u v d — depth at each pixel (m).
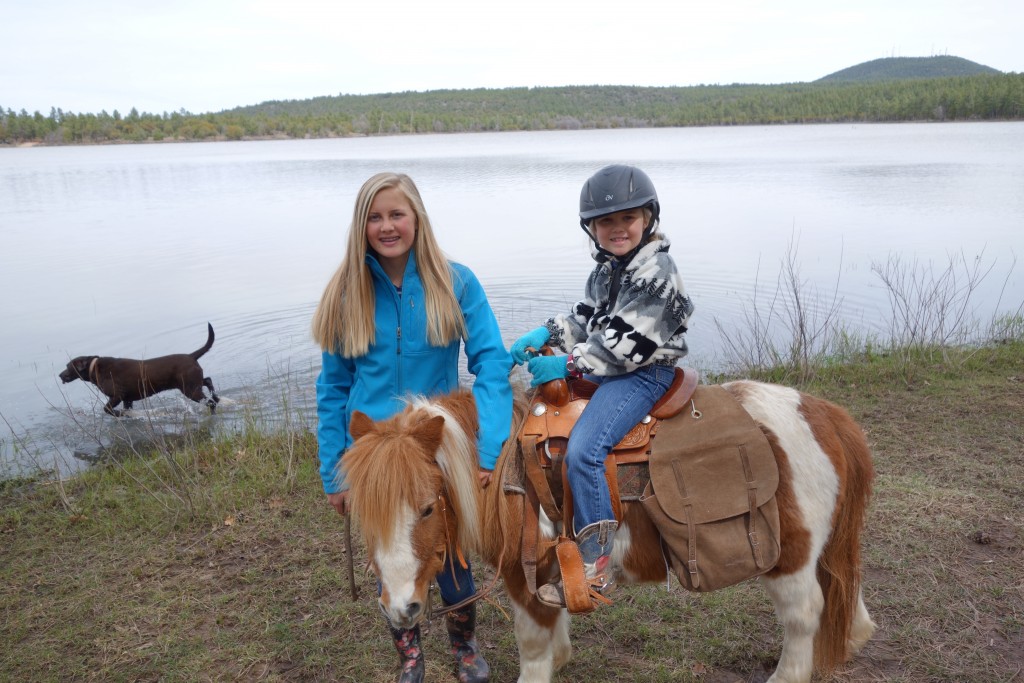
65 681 3.22
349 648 3.38
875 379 6.71
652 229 2.75
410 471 2.23
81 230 20.14
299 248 16.47
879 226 16.52
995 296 10.16
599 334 2.61
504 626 3.55
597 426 2.58
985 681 3.00
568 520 2.64
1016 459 4.89
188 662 3.30
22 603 3.79
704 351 8.17
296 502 4.77
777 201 22.22
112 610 3.69
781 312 9.55
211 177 42.12
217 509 4.67
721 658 3.24
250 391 7.72
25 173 48.66
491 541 2.71
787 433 2.70
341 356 2.81
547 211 21.83
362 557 4.12
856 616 3.03
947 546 3.91
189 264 14.62
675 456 2.61
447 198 26.28
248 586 3.88
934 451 5.05
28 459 6.26
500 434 2.62
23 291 12.36
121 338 9.66
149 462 5.54
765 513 2.59
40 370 8.68
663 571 2.78
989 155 42.25
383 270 2.67
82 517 4.66
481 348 2.76
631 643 3.38
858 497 2.83
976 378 6.61
